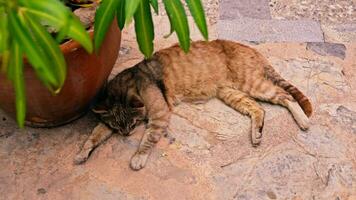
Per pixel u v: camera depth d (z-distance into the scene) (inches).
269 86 92.3
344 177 80.7
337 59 103.0
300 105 90.4
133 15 56.1
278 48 105.3
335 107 92.7
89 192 78.4
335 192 78.7
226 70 93.6
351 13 115.2
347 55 104.2
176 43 101.1
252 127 87.3
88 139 84.6
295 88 92.4
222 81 94.1
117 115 85.4
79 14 73.7
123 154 84.3
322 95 95.2
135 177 80.5
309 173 81.3
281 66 101.0
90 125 89.0
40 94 75.0
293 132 87.8
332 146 85.6
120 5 56.8
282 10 115.6
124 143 86.2
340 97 94.9
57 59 49.6
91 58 74.1
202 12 56.7
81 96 80.6
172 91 92.0
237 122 90.0
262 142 86.0
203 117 91.0
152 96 88.6
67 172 81.3
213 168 81.9
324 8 116.3
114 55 82.3
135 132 88.2
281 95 91.1
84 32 49.8
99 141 84.8
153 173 81.1
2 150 84.6
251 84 92.8
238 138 87.0
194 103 94.2
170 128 88.5
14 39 46.4
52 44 48.8
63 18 47.2
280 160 83.1
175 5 56.6
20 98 50.1
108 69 83.0
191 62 92.5
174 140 86.4
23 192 78.4
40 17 46.9
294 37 108.0
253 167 82.0
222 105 93.7
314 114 91.1
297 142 86.2
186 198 77.6
